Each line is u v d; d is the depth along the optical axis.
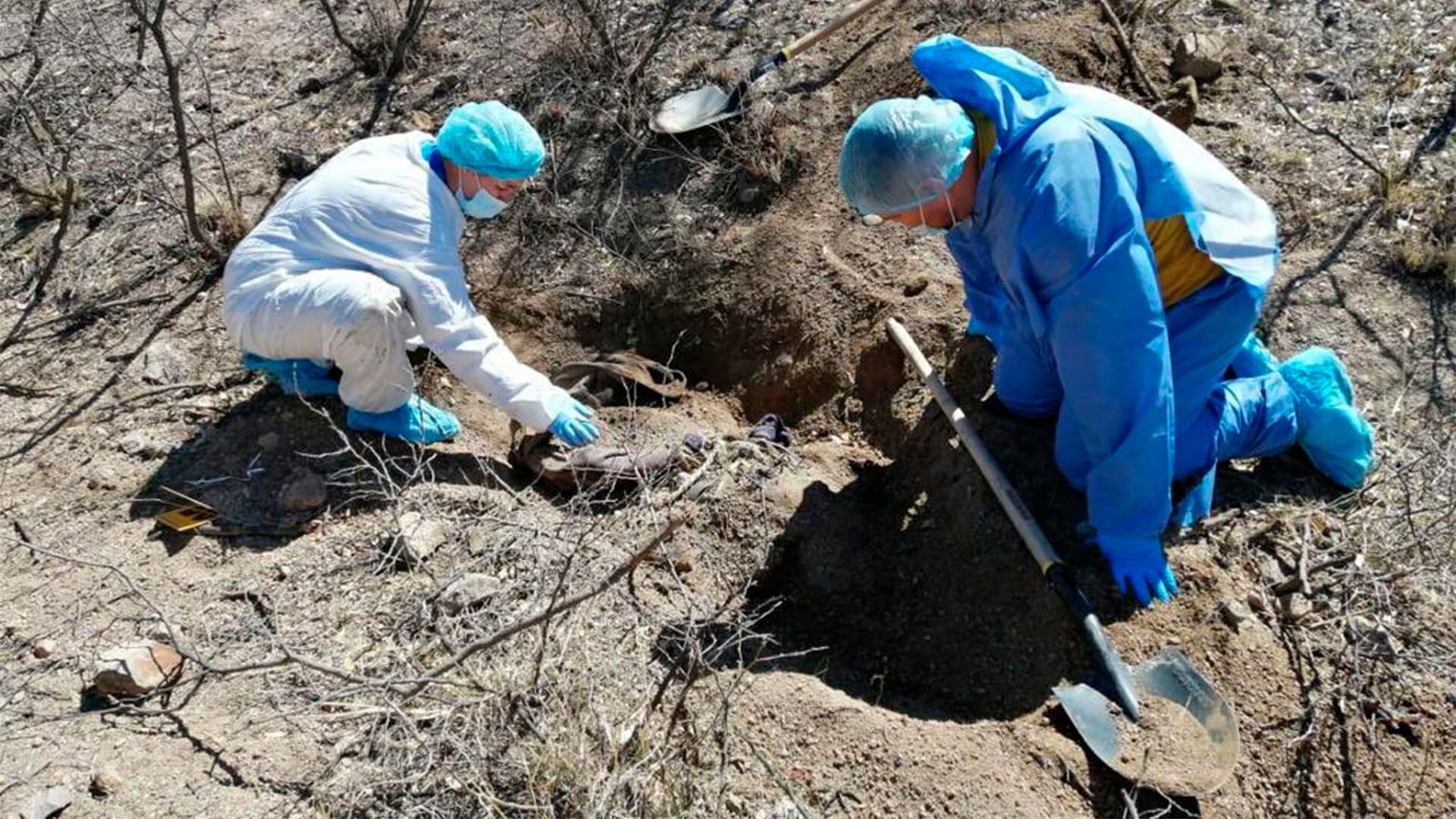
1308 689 2.67
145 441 3.40
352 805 2.44
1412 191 3.78
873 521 3.35
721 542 3.22
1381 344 3.45
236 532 3.12
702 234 4.15
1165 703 2.62
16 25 5.12
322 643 2.81
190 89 4.73
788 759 2.58
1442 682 2.67
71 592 2.98
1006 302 2.97
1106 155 2.57
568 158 4.41
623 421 3.64
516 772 2.44
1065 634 2.79
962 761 2.56
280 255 3.19
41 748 2.58
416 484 3.25
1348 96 4.17
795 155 4.25
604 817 2.29
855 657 3.08
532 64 4.66
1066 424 2.89
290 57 4.88
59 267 4.05
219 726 2.61
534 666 2.53
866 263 3.92
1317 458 3.11
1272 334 3.50
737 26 4.80
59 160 4.35
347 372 3.20
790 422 3.82
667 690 2.68
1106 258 2.52
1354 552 2.91
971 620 2.99
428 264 3.17
